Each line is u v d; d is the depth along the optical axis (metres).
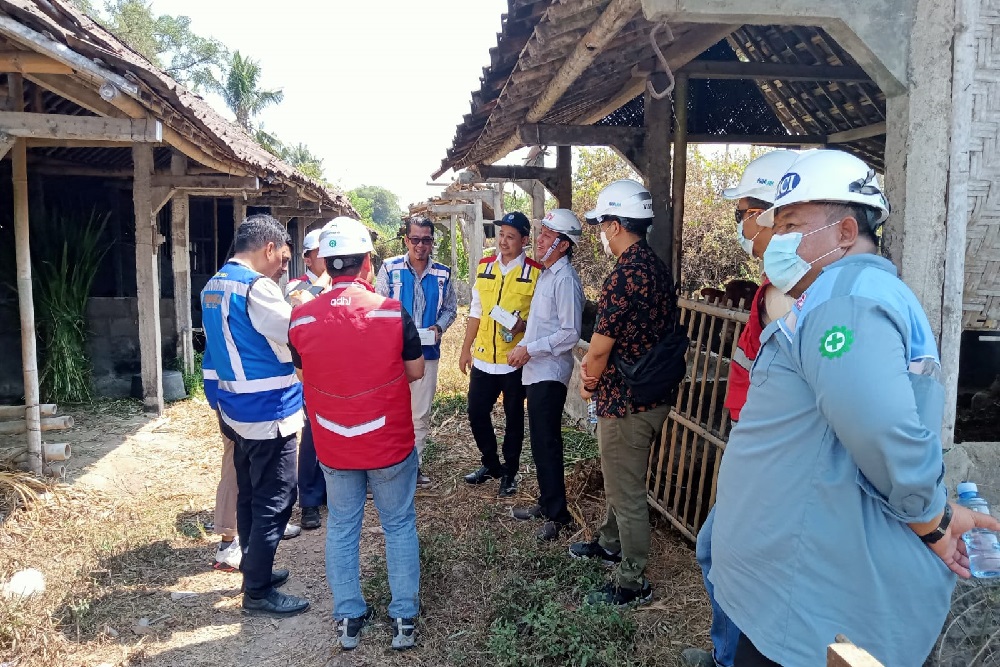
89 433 6.31
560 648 2.88
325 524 4.56
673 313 3.25
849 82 5.81
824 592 1.66
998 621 2.23
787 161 2.56
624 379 3.14
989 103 2.29
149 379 7.02
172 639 3.21
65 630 3.23
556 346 4.00
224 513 3.83
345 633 3.10
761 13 2.29
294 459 3.48
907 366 1.53
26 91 5.95
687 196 12.09
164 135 5.31
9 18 3.68
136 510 4.59
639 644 2.94
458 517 4.47
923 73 2.32
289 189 10.03
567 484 4.79
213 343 3.34
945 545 1.63
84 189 8.75
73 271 7.36
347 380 2.96
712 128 7.17
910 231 2.39
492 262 4.81
